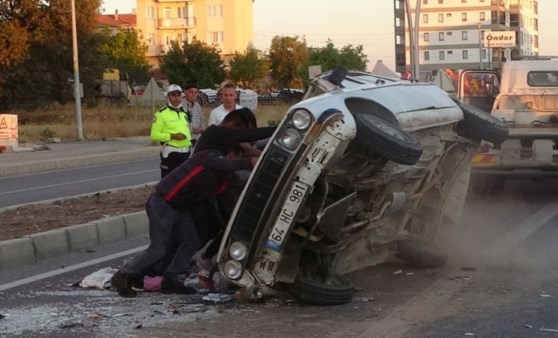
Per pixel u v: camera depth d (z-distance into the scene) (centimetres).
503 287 746
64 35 5234
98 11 5353
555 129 1292
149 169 2328
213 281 738
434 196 833
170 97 1173
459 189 883
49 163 2511
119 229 1067
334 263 690
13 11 5044
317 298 675
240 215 641
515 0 11525
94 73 5562
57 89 5459
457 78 1603
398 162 634
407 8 3278
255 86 9475
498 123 854
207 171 714
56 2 5100
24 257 916
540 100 1395
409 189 764
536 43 12575
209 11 11056
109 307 705
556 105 1392
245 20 11225
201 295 736
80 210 1209
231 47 11012
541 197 1387
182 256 739
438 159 804
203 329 626
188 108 1359
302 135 614
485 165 1319
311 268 689
